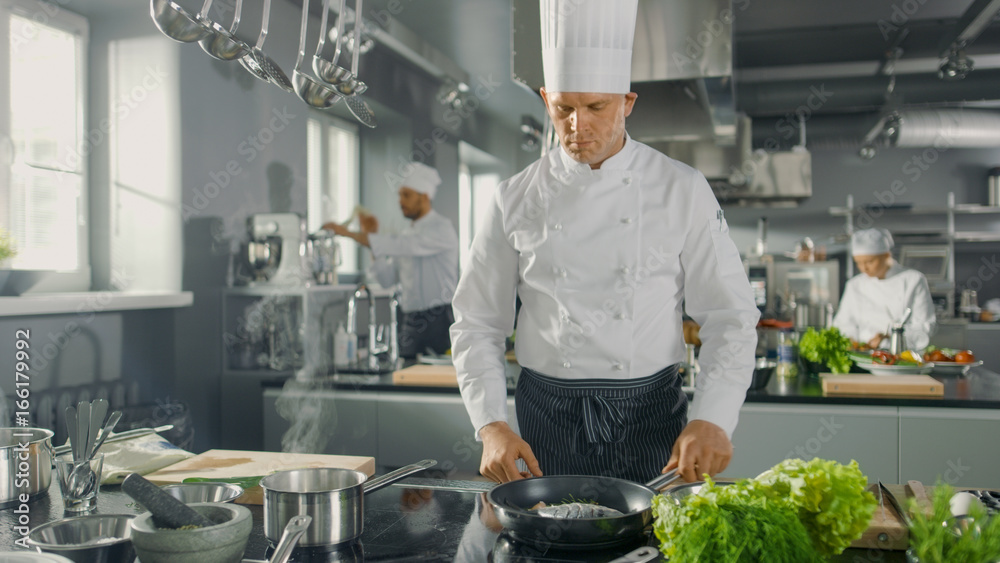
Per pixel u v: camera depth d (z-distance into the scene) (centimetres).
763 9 440
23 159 261
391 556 89
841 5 433
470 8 397
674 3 234
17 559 74
